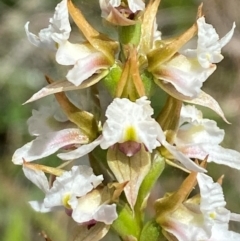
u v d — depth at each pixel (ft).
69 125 0.30
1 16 0.66
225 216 0.28
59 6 0.28
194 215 0.29
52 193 0.28
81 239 0.29
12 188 0.58
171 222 0.29
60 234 0.54
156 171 0.30
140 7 0.28
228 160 0.30
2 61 0.64
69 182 0.28
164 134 0.29
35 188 0.58
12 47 0.65
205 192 0.28
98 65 0.28
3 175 0.59
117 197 0.28
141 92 0.27
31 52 0.64
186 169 0.29
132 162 0.28
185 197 0.29
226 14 0.63
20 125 0.62
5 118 0.62
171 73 0.28
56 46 0.28
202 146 0.30
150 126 0.27
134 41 0.29
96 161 0.29
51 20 0.28
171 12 0.62
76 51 0.28
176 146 0.30
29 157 0.29
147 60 0.29
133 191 0.28
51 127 0.30
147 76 0.29
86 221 0.28
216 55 0.28
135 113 0.27
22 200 0.57
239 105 0.59
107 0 0.28
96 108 0.30
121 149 0.28
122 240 0.30
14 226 0.53
